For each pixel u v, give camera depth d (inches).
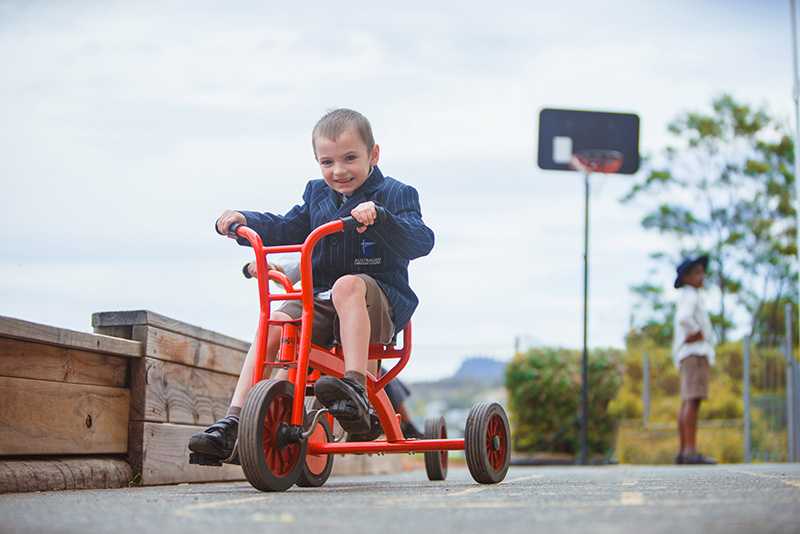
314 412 107.0
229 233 112.0
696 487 98.3
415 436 194.9
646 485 104.9
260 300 104.9
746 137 839.1
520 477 143.5
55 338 108.2
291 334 104.5
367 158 114.9
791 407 351.3
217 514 68.6
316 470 120.0
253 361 106.2
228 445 101.0
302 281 102.7
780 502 73.5
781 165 833.5
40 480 105.2
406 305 114.1
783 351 382.6
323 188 120.3
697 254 830.5
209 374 141.9
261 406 97.2
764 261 826.8
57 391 110.8
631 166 423.2
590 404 339.6
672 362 424.5
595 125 422.3
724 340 816.3
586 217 312.2
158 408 126.1
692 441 266.4
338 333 110.3
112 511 71.9
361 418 100.4
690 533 53.4
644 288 826.2
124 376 122.9
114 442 119.9
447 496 86.7
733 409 424.2
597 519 61.7
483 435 110.5
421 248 109.3
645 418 387.5
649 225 840.3
